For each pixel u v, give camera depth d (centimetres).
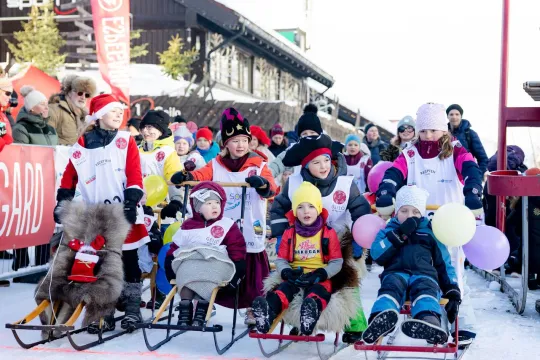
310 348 514
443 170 541
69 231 519
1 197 710
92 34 1995
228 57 2080
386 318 426
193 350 509
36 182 768
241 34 1903
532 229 725
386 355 489
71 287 503
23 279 828
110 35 1354
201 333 566
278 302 471
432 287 448
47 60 1944
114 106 558
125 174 553
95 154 554
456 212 457
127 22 1355
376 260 473
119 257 521
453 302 449
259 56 2280
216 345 494
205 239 529
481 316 640
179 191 673
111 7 1349
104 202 550
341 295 480
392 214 520
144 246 609
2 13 2047
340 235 502
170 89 1783
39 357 480
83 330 524
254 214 578
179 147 912
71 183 564
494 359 490
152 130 676
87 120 564
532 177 635
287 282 484
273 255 723
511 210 862
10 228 725
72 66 1975
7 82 695
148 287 674
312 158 520
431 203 541
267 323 460
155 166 668
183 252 523
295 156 524
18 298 715
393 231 464
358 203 523
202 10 1862
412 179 545
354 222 502
